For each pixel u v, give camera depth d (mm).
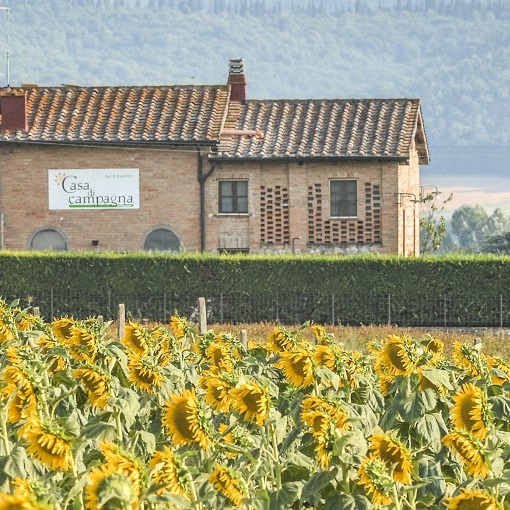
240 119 141375
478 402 21500
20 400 22016
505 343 84500
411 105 143250
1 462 20797
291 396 27406
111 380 24281
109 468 16406
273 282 112250
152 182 134750
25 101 136875
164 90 142750
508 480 19703
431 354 29219
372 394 27266
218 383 22359
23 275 113812
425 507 21156
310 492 20438
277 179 135375
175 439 20516
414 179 150500
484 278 110438
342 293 111812
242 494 19406
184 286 112812
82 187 135125
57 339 31766
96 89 142500
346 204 135500
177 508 17984
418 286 110938
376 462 19625
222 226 135000
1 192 135125
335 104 143250
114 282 113188
